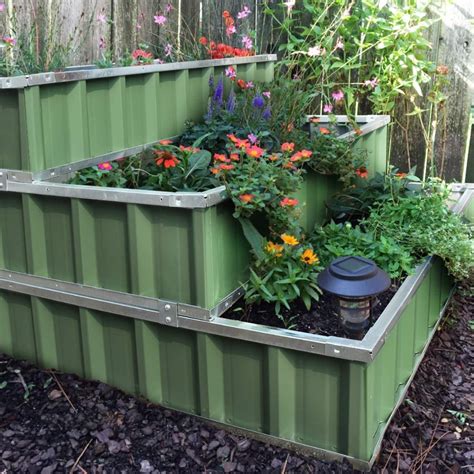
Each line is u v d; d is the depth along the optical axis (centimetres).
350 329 227
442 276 322
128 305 245
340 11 434
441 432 250
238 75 374
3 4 287
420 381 285
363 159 342
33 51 286
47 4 315
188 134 321
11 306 277
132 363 255
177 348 245
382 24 430
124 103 284
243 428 238
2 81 234
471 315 355
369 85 444
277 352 223
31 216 255
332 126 363
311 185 320
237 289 251
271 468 223
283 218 257
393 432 246
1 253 269
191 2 408
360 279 216
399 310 237
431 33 436
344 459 223
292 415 229
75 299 255
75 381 265
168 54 349
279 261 254
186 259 231
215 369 238
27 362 278
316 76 428
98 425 241
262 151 256
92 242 247
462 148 445
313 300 262
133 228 235
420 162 457
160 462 226
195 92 335
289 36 445
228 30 382
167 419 246
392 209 319
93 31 343
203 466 225
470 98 437
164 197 226
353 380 213
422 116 450
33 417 244
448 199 370
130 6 365
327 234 301
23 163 247
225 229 239
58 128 254
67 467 222
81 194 240
